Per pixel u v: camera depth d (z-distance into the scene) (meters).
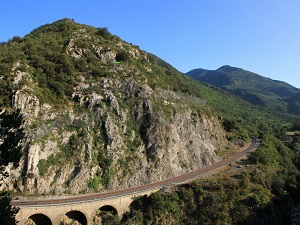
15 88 85.50
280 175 105.50
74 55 112.25
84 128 89.88
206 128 129.25
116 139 93.69
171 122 110.38
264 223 82.56
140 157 96.25
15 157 25.59
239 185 90.56
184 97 132.62
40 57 101.38
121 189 87.00
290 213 92.81
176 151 105.94
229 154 123.69
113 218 75.19
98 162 87.81
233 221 81.12
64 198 75.06
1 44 113.00
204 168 107.50
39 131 81.31
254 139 148.50
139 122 104.12
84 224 71.75
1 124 25.64
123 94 106.81
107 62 117.19
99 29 138.38
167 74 148.75
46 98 90.12
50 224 66.81
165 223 79.00
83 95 97.12
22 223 62.25
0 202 24.91
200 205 83.81
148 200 82.50
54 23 141.25
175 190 87.25
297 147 143.12
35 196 73.81
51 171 79.38
